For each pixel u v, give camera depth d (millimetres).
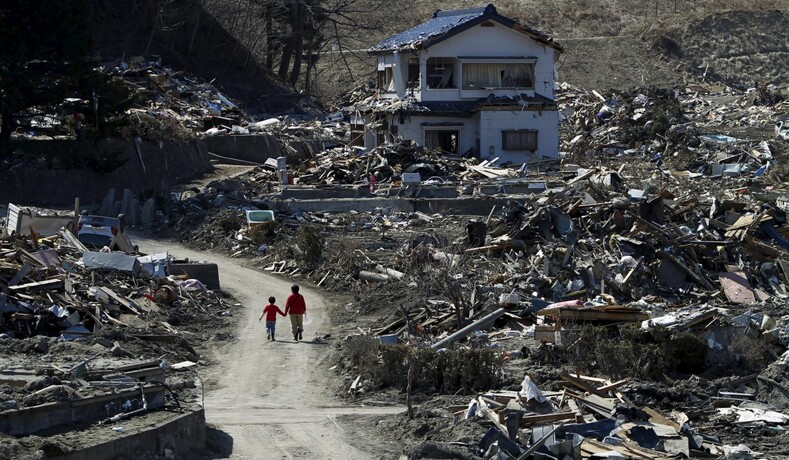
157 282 49469
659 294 55062
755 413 33656
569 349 39750
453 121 100188
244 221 65750
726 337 40375
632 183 85250
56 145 77000
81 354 34156
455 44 100250
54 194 73500
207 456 27891
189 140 88750
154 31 118625
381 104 104000
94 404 26859
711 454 28812
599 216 60906
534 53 101062
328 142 107688
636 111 114312
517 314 47219
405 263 56188
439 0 163125
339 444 29656
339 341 44188
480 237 59875
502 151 98500
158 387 28500
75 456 23703
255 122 111875
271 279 57000
